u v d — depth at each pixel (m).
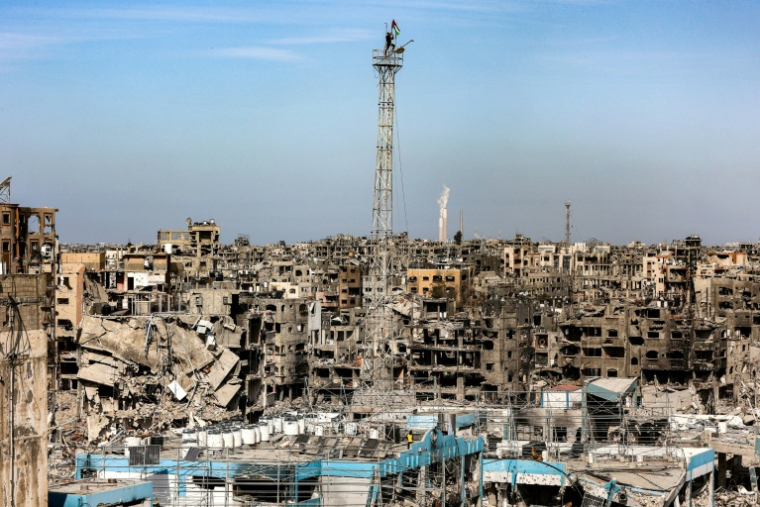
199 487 118.00
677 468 147.75
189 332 181.38
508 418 161.50
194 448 121.19
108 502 105.25
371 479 120.88
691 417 181.00
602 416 163.50
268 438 132.38
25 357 90.62
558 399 172.75
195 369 180.00
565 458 153.25
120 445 132.88
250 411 193.50
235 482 117.38
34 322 91.50
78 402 184.00
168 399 176.12
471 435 154.12
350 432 142.00
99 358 177.62
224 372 182.12
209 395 179.62
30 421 91.06
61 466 124.62
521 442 156.88
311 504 117.44
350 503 120.56
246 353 198.00
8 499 89.00
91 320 178.75
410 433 140.75
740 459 169.12
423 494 128.25
